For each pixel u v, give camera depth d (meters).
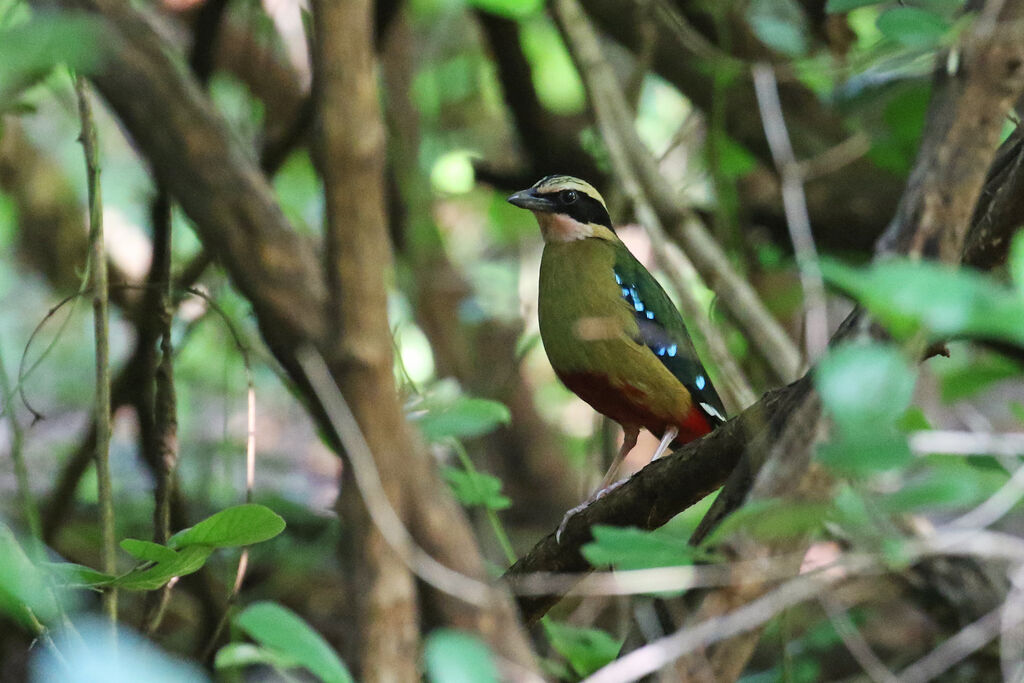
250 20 13.16
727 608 5.01
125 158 15.98
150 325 10.98
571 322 10.73
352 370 3.87
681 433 11.02
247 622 4.39
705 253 11.28
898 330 4.01
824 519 4.66
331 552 12.95
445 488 4.68
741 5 12.56
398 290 14.66
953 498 4.25
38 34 3.90
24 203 15.30
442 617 4.27
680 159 17.58
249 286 3.88
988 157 4.89
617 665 4.75
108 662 3.53
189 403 15.22
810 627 10.38
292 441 16.88
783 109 12.72
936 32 6.21
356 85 3.74
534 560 8.30
